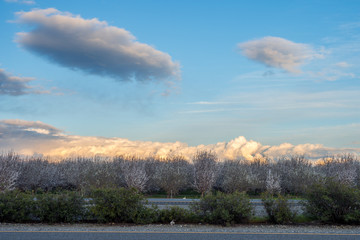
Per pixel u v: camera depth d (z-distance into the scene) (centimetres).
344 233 1147
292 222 1374
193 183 3434
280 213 1353
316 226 1308
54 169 3638
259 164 4009
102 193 1336
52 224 1258
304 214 1444
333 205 1360
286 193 3416
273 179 3111
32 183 3275
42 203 1293
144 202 1372
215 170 3319
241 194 1406
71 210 1301
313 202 1409
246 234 1107
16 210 1282
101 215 1288
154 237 1038
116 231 1125
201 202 1370
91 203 1327
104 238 1010
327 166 3866
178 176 3166
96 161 3594
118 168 3575
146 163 3803
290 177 3338
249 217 1343
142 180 3192
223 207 1323
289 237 1066
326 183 1444
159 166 3578
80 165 3678
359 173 3456
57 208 1292
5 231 1085
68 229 1148
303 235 1101
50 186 3522
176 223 1332
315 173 3219
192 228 1215
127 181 3156
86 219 1351
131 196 1326
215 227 1252
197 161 3338
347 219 1314
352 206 1359
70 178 3466
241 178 3155
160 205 1811
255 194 3434
